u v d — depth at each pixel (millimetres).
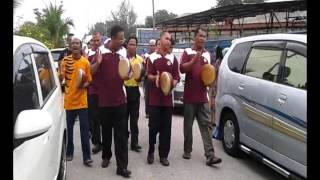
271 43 5840
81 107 6164
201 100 6422
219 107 7109
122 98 5809
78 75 5957
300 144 4703
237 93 6453
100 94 5863
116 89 5789
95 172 6031
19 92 3152
